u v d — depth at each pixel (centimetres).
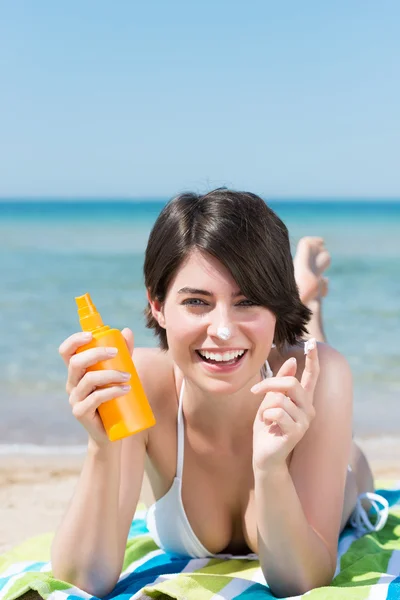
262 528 230
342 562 276
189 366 225
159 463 271
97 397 212
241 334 217
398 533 322
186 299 219
